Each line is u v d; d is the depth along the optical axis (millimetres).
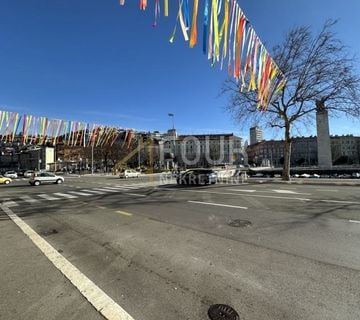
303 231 6531
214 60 5543
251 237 6160
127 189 19359
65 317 3170
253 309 3252
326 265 4492
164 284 3965
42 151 90438
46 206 12250
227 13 5914
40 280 4191
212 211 9422
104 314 3207
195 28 5297
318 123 34469
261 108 18469
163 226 7488
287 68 21188
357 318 3033
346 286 3762
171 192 16156
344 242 5652
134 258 5070
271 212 8891
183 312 3227
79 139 21344
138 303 3449
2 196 17391
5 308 3395
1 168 114375
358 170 33812
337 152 117750
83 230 7398
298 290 3680
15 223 8664
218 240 6004
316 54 20922
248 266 4520
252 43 7477
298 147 115750
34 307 3406
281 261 4703
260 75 8445
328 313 3137
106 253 5418
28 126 15344
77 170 81875
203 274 4266
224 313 3178
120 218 8820
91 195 16109
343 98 20969
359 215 8117
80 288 3885
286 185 18922
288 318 3053
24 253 5531
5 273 4492
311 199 11477
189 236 6402
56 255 5332
